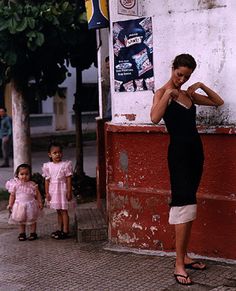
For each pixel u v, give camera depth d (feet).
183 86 18.13
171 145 15.94
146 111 19.06
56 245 21.33
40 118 81.71
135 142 19.13
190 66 15.69
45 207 28.86
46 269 18.29
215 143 17.40
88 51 31.22
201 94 17.72
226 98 17.37
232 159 17.16
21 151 31.55
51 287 16.52
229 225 17.30
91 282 16.71
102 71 25.17
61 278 17.28
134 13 18.63
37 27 26.68
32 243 21.90
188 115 15.92
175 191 15.92
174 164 15.85
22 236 22.52
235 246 17.24
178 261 16.24
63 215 22.43
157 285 16.08
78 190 31.45
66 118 84.02
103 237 21.17
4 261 19.53
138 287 16.01
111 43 19.80
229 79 17.26
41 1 28.40
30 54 29.76
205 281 16.08
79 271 17.85
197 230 17.92
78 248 20.54
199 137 16.21
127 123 19.42
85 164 49.52
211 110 17.65
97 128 24.82
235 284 15.78
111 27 19.69
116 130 19.35
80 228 21.26
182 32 18.04
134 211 19.38
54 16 26.86
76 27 28.12
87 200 30.30
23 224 22.47
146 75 18.90
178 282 16.05
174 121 15.84
